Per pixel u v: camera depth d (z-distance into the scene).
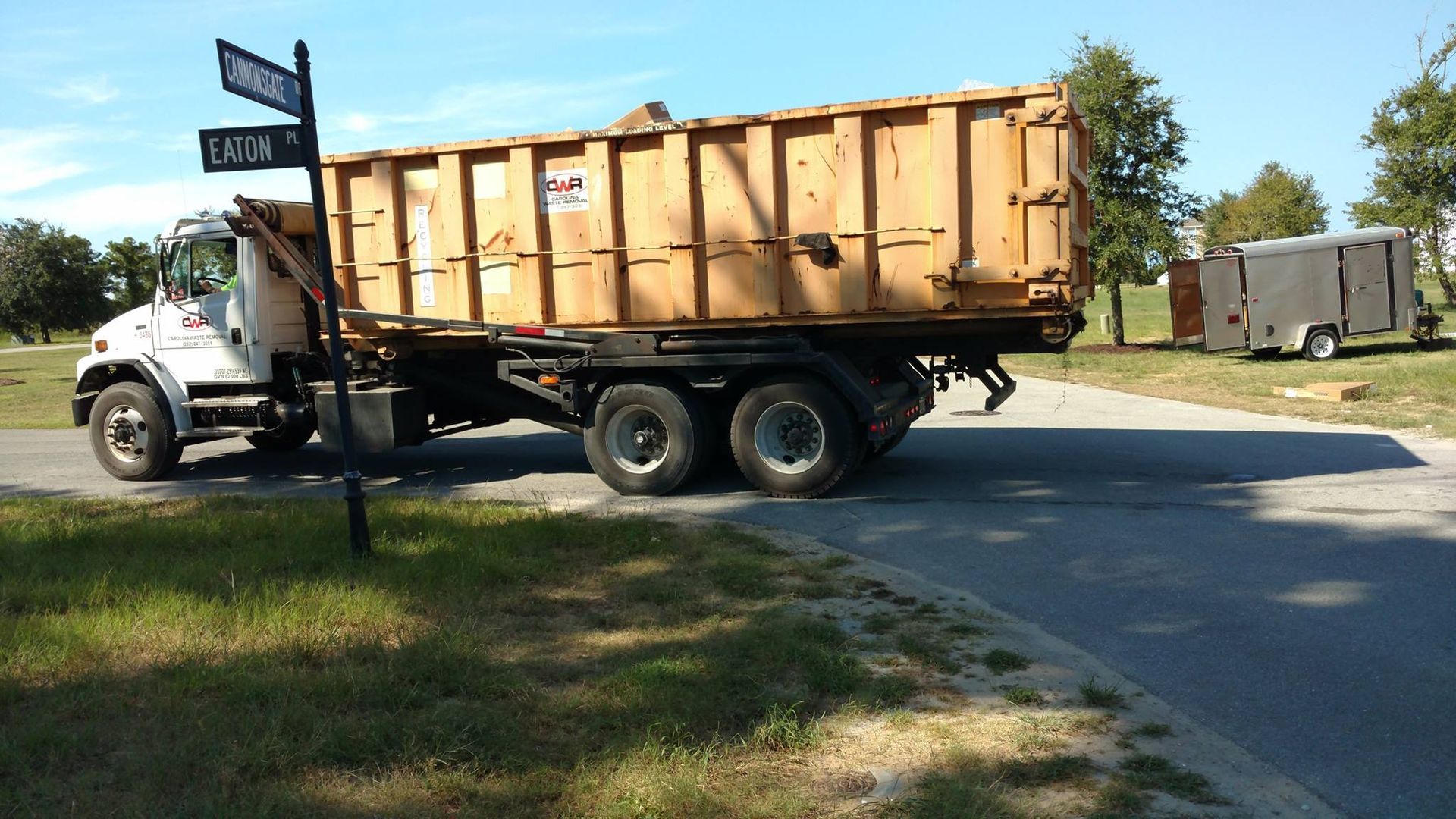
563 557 6.63
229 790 3.44
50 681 4.51
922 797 3.37
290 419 10.59
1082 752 3.75
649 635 5.05
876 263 8.45
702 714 4.03
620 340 9.09
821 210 8.53
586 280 9.24
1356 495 8.28
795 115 8.45
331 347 6.44
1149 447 11.05
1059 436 12.13
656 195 8.97
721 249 8.81
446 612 5.40
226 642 4.91
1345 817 3.29
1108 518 7.75
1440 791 3.45
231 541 7.20
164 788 3.49
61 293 72.12
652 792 3.36
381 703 4.16
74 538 7.32
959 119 8.13
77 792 3.48
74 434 16.88
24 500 9.45
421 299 9.72
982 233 8.16
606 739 3.82
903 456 11.02
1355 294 21.69
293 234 10.54
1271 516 7.66
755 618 5.30
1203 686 4.43
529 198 9.27
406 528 7.38
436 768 3.60
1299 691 4.36
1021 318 8.46
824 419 8.74
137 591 5.81
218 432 10.84
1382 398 14.68
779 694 4.25
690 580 6.09
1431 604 5.50
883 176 8.38
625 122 9.23
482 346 9.98
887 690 4.30
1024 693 4.29
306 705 4.09
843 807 3.32
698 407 9.18
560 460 12.02
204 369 10.88
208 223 10.89
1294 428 12.21
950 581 6.21
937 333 8.73
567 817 3.28
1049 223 8.00
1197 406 14.83
